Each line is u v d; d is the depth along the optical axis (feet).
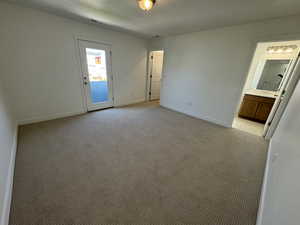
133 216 4.00
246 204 4.51
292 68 7.64
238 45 9.18
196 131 9.79
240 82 9.58
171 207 4.31
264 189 4.73
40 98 9.74
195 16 7.95
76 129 9.23
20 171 5.43
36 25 8.48
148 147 7.55
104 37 11.93
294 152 3.18
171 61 13.87
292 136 3.95
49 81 9.86
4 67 7.94
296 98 5.65
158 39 14.51
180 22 9.11
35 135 8.21
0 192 3.66
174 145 7.87
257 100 11.84
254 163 6.55
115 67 13.69
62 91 10.69
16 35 7.99
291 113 5.54
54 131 8.79
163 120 11.58
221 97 10.78
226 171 5.96
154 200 4.51
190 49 11.98
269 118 8.75
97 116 11.82
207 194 4.82
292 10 6.46
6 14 7.49
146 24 9.89
